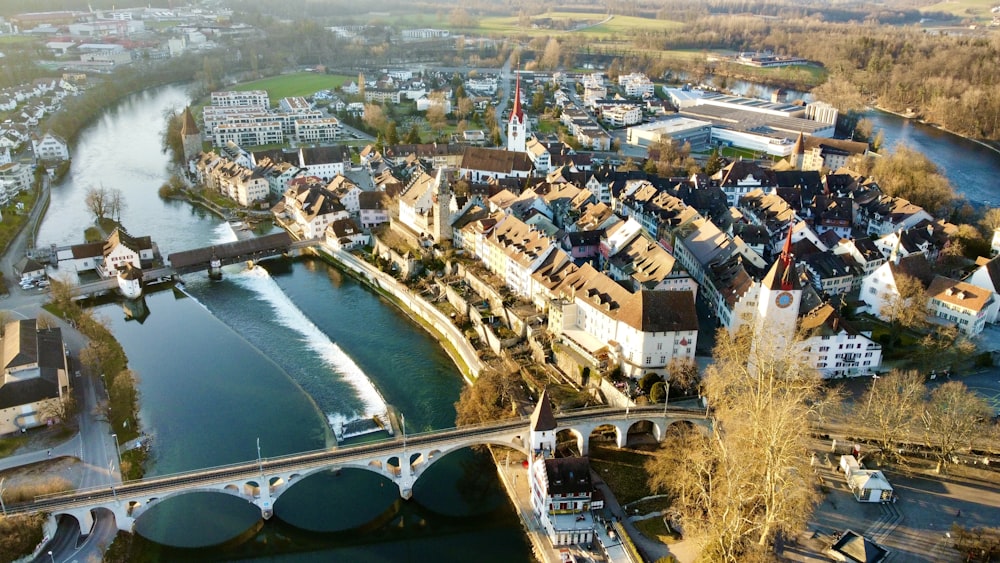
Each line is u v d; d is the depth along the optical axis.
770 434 123.88
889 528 134.25
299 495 153.62
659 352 174.50
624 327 179.00
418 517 148.75
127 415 172.50
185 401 182.12
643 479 151.25
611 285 190.00
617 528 136.75
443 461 166.00
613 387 172.50
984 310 198.75
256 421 174.25
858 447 152.50
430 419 178.25
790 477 125.56
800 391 144.62
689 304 175.50
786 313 169.50
